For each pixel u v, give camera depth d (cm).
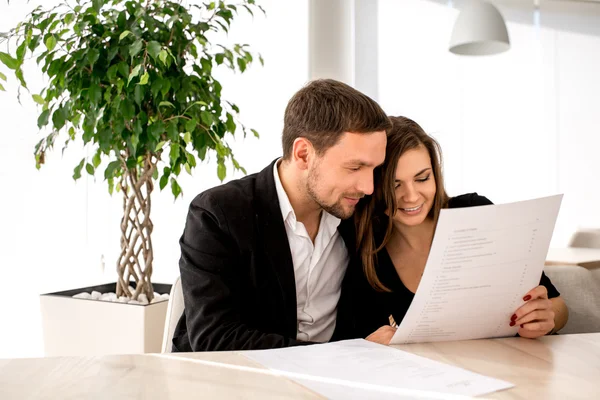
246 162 291
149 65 186
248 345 105
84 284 266
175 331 127
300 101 125
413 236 146
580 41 381
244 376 75
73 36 189
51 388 69
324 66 303
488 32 283
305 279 134
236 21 288
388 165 132
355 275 141
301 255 133
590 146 381
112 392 68
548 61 376
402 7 334
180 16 192
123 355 85
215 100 203
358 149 116
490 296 96
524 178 367
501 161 360
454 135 349
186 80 190
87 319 196
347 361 83
